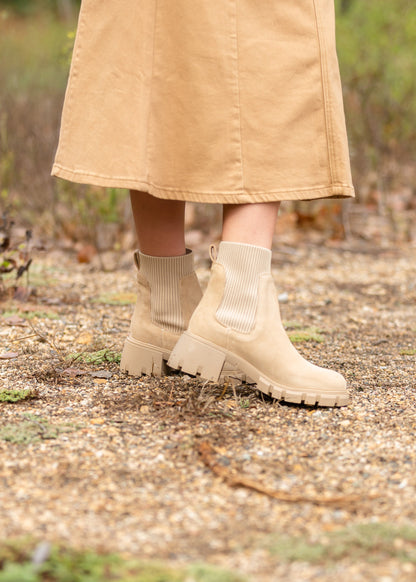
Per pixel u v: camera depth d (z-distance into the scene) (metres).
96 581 1.10
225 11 1.67
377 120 5.36
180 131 1.71
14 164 4.43
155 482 1.42
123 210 4.20
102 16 1.73
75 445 1.57
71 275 3.52
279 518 1.29
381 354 2.38
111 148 1.72
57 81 5.58
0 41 6.55
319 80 1.73
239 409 1.80
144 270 1.98
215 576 1.11
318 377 1.82
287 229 4.53
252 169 1.71
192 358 1.81
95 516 1.28
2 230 3.16
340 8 5.61
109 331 2.58
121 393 1.90
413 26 5.32
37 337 2.46
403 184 5.43
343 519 1.29
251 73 1.69
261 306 1.80
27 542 1.18
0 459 1.49
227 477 1.43
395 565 1.15
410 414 1.79
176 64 1.70
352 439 1.63
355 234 4.50
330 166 1.74
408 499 1.35
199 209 4.42
